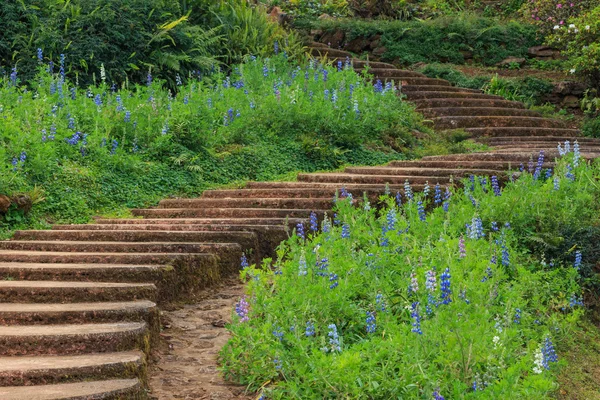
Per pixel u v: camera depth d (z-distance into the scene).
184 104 14.50
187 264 8.41
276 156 13.98
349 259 7.61
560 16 23.30
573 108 21.22
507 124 18.47
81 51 15.94
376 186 11.55
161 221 10.59
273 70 17.84
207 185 12.84
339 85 16.86
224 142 13.88
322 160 14.25
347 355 5.51
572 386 7.06
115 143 12.77
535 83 21.41
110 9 16.67
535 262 8.83
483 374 5.85
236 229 9.81
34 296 7.30
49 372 5.73
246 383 6.14
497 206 9.46
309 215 10.51
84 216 11.20
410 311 6.74
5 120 12.15
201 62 17.23
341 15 25.11
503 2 26.42
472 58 23.78
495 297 7.21
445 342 6.00
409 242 8.34
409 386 5.56
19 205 10.54
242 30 19.78
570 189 10.20
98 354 6.24
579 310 7.83
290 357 6.06
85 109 13.42
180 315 7.76
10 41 15.66
